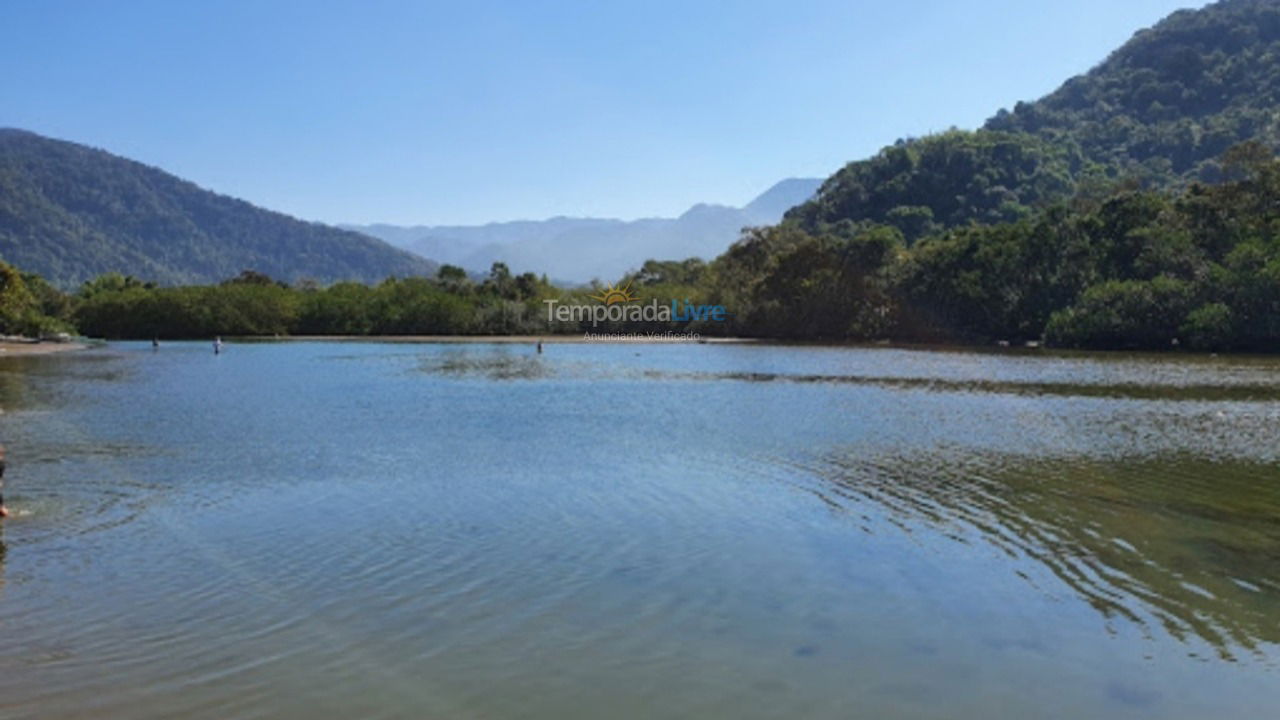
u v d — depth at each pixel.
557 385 49.75
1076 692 9.73
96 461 23.42
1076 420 33.00
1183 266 90.50
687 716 9.12
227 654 10.48
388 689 9.62
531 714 9.11
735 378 54.94
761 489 20.05
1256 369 61.62
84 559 14.17
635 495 19.36
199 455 24.52
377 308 130.75
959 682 9.97
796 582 13.36
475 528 16.39
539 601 12.43
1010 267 103.00
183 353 86.12
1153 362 69.50
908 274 111.62
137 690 9.48
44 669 9.96
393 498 18.94
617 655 10.60
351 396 42.84
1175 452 25.42
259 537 15.63
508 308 129.88
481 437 28.39
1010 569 14.03
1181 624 11.73
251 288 130.88
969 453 25.12
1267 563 14.34
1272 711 9.31
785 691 9.71
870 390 46.34
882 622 11.76
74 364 68.31
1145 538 15.86
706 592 12.88
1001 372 59.62
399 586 13.00
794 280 119.25
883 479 21.28
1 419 32.69
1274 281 77.31
